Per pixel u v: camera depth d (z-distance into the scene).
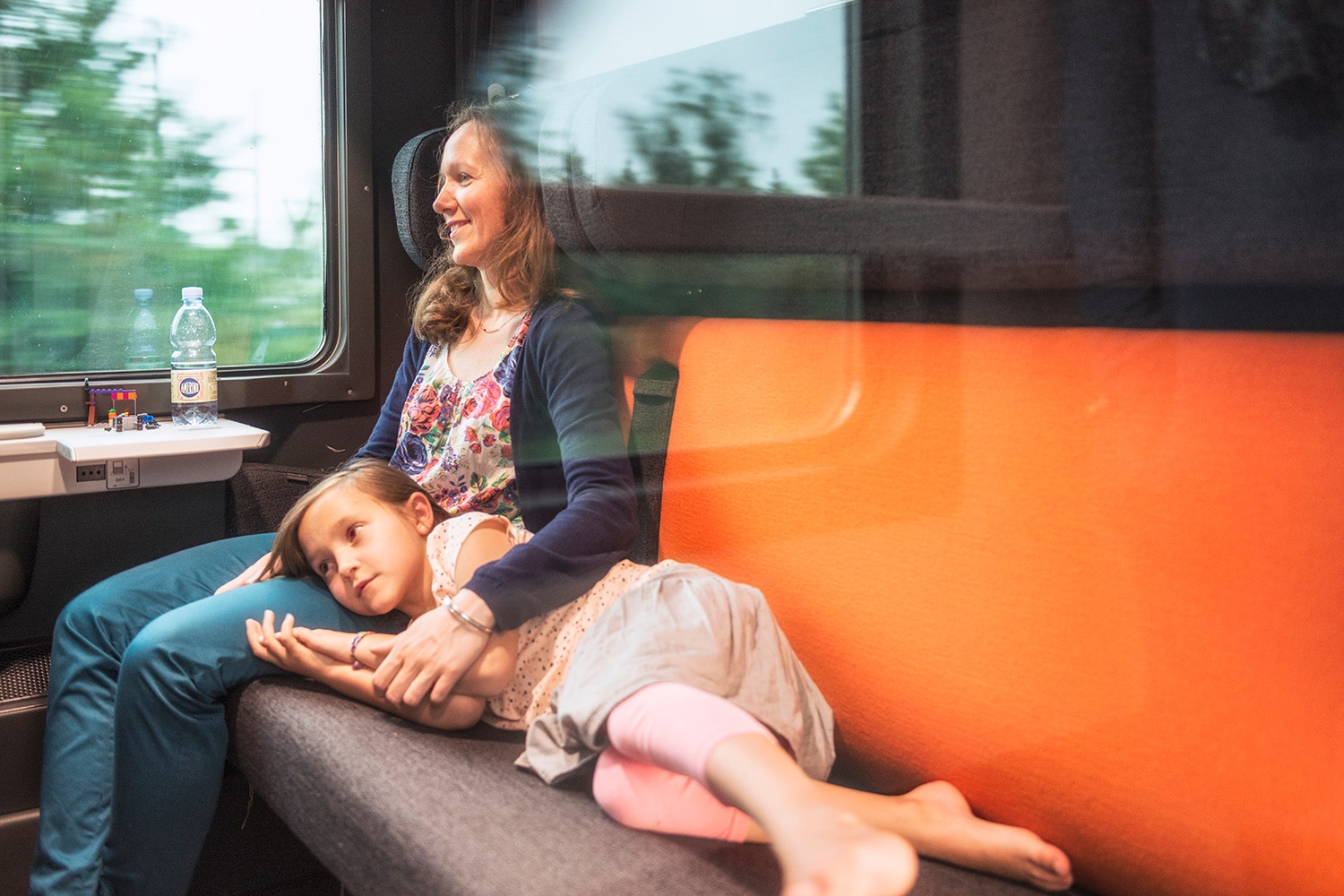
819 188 1.22
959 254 1.07
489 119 1.56
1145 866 0.87
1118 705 0.90
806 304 1.30
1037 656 0.97
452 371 1.64
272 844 1.60
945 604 1.06
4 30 1.80
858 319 1.22
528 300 1.57
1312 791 0.77
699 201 1.36
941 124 1.07
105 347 1.97
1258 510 0.83
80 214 1.91
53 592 1.88
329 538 1.37
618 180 1.43
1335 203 0.79
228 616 1.34
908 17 1.10
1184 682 0.86
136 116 1.94
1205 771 0.84
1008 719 0.99
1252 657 0.82
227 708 1.33
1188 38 0.87
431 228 2.06
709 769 0.87
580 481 1.40
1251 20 0.83
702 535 1.41
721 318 1.46
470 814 0.98
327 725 1.19
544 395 1.53
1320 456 0.80
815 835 0.77
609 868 0.88
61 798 1.43
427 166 2.03
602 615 1.14
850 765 1.16
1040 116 0.98
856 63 1.16
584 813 1.00
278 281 2.15
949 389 1.10
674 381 1.49
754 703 1.04
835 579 1.20
